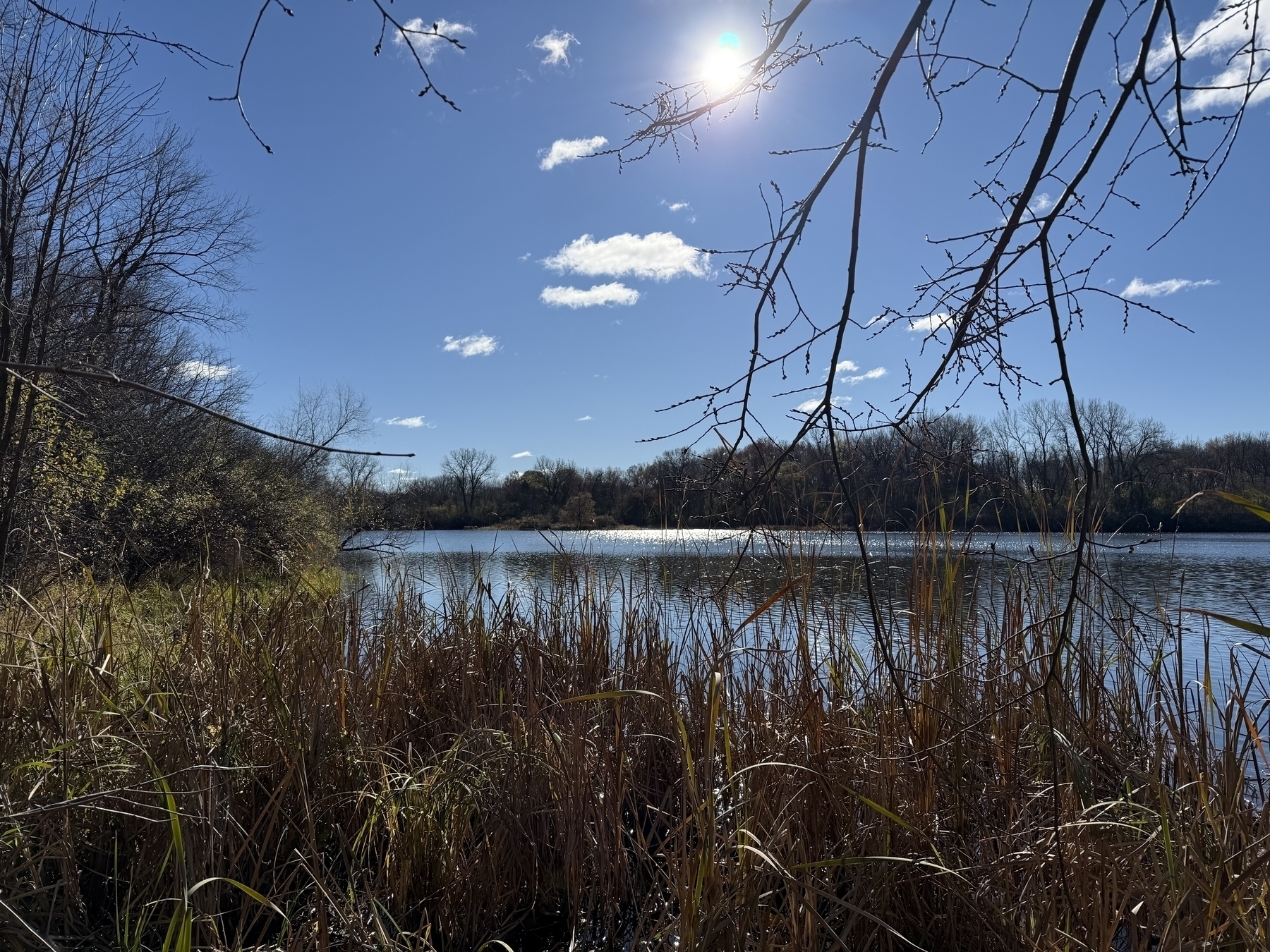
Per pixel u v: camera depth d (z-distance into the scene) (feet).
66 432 30.07
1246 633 21.13
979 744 11.54
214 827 10.87
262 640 14.19
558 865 13.10
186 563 35.60
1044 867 9.90
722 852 9.85
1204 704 11.10
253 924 10.23
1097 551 11.68
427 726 15.46
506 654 16.71
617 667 16.93
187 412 49.47
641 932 10.77
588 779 12.48
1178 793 10.35
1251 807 9.81
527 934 12.17
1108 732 12.08
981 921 9.74
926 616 12.66
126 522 33.40
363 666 15.80
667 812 11.86
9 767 10.96
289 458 53.26
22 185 26.81
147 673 14.01
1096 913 8.94
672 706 13.21
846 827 11.05
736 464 6.98
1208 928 8.35
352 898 10.59
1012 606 12.91
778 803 10.82
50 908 10.44
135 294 42.93
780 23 6.44
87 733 11.94
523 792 13.10
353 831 12.90
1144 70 5.50
